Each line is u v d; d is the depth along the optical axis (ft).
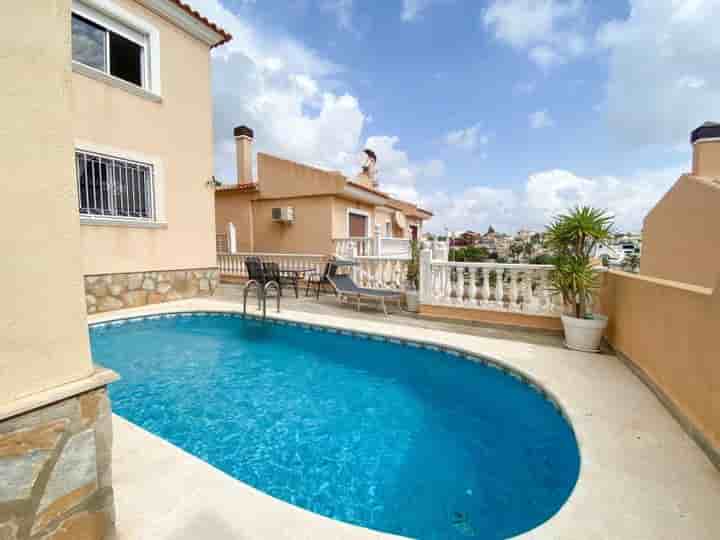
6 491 4.49
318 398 15.02
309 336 23.52
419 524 8.30
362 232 50.70
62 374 5.02
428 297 24.99
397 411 13.91
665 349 11.53
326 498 9.21
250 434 12.23
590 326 17.10
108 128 25.58
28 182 4.64
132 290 27.76
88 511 5.43
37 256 4.74
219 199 50.21
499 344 18.56
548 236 19.12
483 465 10.53
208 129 33.45
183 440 11.86
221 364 18.84
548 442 11.84
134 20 26.61
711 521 6.61
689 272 26.07
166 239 30.14
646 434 9.67
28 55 4.64
